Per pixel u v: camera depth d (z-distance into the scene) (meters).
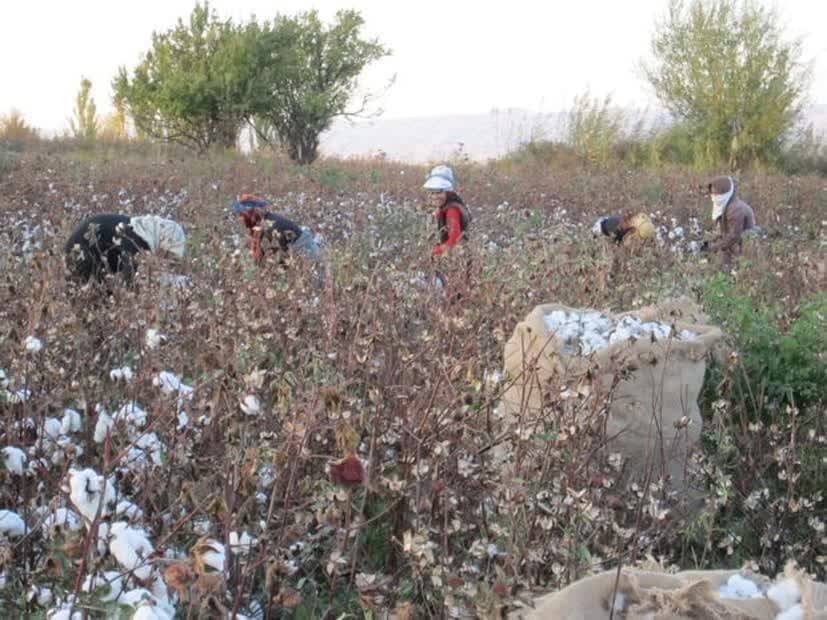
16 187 14.35
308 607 3.61
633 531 3.83
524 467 4.06
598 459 4.56
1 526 3.29
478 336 5.56
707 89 32.53
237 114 31.70
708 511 4.35
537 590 3.39
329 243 9.55
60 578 3.15
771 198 18.45
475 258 7.24
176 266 7.59
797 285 8.82
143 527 3.48
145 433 3.72
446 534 3.64
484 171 23.86
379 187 17.89
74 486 2.96
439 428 4.16
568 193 18.16
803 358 6.48
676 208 16.59
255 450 3.22
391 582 3.58
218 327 5.20
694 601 2.69
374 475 3.79
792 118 32.72
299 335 5.32
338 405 3.12
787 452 4.88
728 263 10.40
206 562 2.94
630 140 34.06
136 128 34.41
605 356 4.96
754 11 32.59
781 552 4.46
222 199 14.13
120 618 2.80
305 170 21.38
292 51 31.69
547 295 6.98
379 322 5.26
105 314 5.80
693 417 5.20
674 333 5.11
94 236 6.94
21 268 7.05
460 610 3.17
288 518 3.65
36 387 4.44
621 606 2.76
